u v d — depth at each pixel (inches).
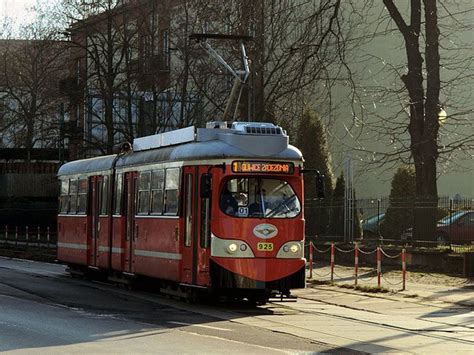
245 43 1278.3
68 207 1129.4
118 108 2062.0
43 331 565.0
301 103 1342.3
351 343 555.8
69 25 1952.5
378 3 1940.2
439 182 2046.0
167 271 802.2
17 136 2721.5
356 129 1835.6
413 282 1007.6
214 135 776.9
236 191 741.3
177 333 569.6
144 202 873.5
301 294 899.4
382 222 1353.3
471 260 1059.9
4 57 2620.6
